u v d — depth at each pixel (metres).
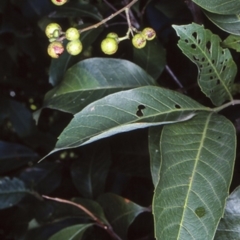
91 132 0.49
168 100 0.50
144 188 0.73
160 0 0.67
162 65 0.62
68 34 0.54
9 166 0.79
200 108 0.50
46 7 0.80
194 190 0.46
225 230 0.50
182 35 0.50
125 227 0.64
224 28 0.51
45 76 0.92
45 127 0.92
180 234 0.45
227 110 0.62
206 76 0.51
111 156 0.69
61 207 0.67
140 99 0.50
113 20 0.72
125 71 0.58
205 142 0.48
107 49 0.54
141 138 0.69
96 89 0.58
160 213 0.46
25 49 0.86
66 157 0.80
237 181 0.59
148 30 0.53
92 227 0.69
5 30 0.81
